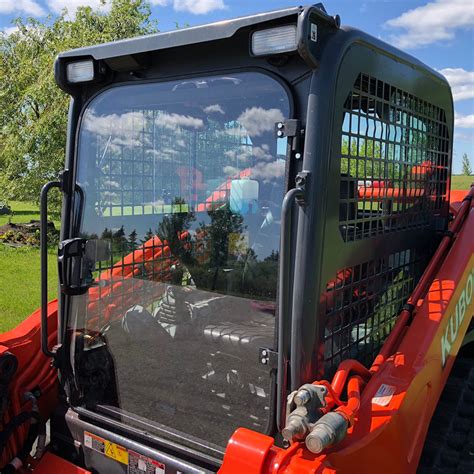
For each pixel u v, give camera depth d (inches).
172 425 76.5
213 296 72.6
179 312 76.0
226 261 71.2
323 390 56.8
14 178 476.7
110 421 79.7
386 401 66.4
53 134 429.4
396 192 80.7
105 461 80.2
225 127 69.0
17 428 84.9
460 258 93.2
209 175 71.7
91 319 83.5
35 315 99.1
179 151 74.5
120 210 80.1
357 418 63.9
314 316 61.9
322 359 64.5
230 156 69.1
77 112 82.8
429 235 94.9
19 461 82.8
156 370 77.9
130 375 79.7
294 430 54.1
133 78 76.9
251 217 67.9
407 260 87.0
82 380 84.5
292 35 59.4
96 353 83.4
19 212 879.1
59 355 85.3
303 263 60.7
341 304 67.8
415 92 84.3
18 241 499.8
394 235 80.7
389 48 74.0
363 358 75.5
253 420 69.3
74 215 83.1
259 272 67.7
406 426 67.5
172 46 67.4
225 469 59.2
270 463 57.2
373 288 76.3
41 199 78.6
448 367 85.0
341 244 65.8
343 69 62.9
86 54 76.5
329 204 62.2
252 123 66.2
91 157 82.0
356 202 69.1
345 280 68.2
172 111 73.7
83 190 82.7
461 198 121.7
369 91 69.9
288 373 62.4
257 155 66.4
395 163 79.6
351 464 58.9
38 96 430.6
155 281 77.8
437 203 98.1
